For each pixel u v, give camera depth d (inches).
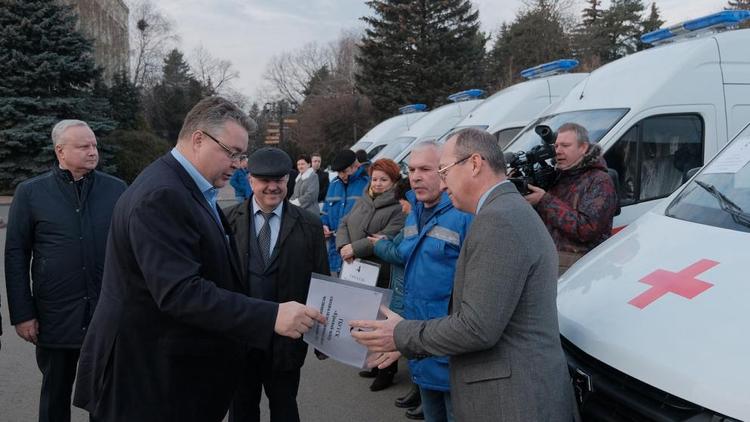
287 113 1891.0
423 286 110.6
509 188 78.8
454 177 81.7
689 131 201.5
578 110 225.9
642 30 1617.9
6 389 173.3
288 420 117.6
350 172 233.0
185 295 73.7
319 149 1413.6
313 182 320.5
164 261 74.3
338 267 236.7
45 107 832.9
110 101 1120.2
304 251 119.3
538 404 72.6
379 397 171.6
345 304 93.3
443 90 1312.7
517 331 73.8
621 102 208.1
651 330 75.2
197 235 78.7
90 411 82.5
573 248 140.7
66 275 127.4
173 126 1776.6
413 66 1310.3
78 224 128.7
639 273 91.7
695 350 68.5
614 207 139.6
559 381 74.8
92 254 129.9
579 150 143.4
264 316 77.2
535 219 76.0
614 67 230.8
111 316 78.5
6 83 828.0
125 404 78.4
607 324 81.0
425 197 118.6
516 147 239.3
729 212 102.7
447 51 1349.7
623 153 197.3
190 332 80.0
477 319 70.9
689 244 96.0
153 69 1723.7
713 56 205.2
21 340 217.3
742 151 119.1
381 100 1328.7
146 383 78.4
